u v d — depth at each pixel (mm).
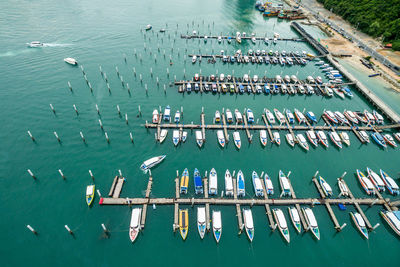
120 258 44250
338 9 162875
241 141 68938
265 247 46844
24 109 73625
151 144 65812
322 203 53375
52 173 57094
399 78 98125
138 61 102750
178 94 84750
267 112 76500
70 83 85875
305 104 84375
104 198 51438
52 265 42656
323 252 46719
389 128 76250
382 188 56500
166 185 55719
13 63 94312
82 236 46531
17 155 60562
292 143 68250
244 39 130625
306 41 131875
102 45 113375
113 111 75500
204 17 157750
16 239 45531
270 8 173750
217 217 48781
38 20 132750
